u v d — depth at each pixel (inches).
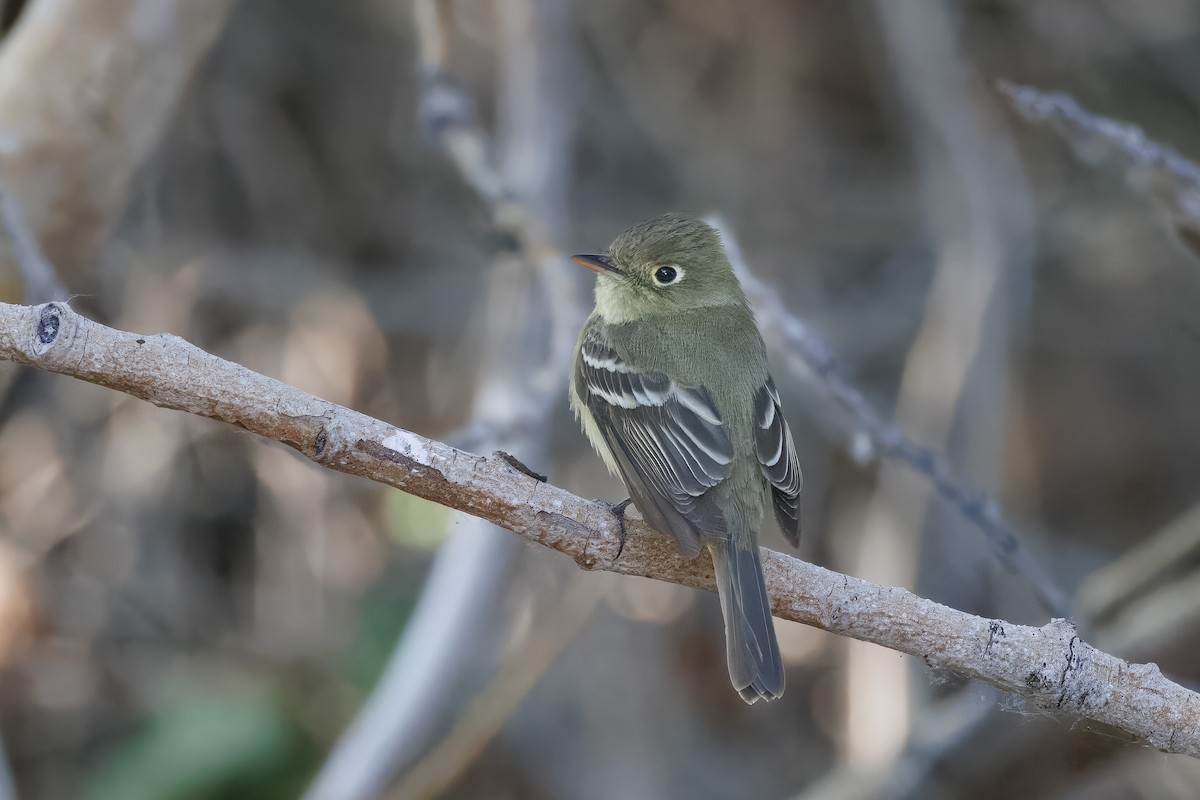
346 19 533.3
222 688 452.4
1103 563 539.8
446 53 470.6
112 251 476.4
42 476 465.7
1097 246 566.3
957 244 502.6
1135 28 564.1
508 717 469.4
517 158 476.7
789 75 566.9
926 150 533.3
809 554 515.8
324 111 534.9
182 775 429.4
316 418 242.5
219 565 478.6
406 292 529.0
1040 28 564.7
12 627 451.5
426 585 436.8
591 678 487.8
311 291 512.4
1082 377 571.8
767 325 398.6
